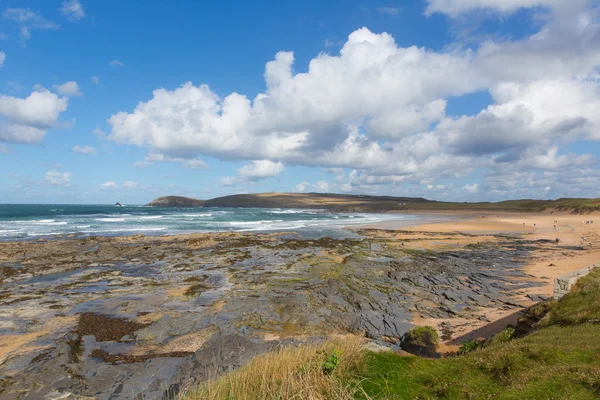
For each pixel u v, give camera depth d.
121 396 7.99
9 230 41.47
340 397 5.36
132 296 16.77
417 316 14.59
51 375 8.95
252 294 16.98
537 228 51.34
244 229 49.19
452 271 21.92
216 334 12.19
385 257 26.77
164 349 11.04
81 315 14.06
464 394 5.37
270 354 7.55
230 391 6.09
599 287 10.53
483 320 13.69
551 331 8.48
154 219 66.12
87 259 25.28
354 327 13.28
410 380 6.22
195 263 24.56
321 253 28.66
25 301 15.86
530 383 5.26
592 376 5.05
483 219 75.75
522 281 19.58
